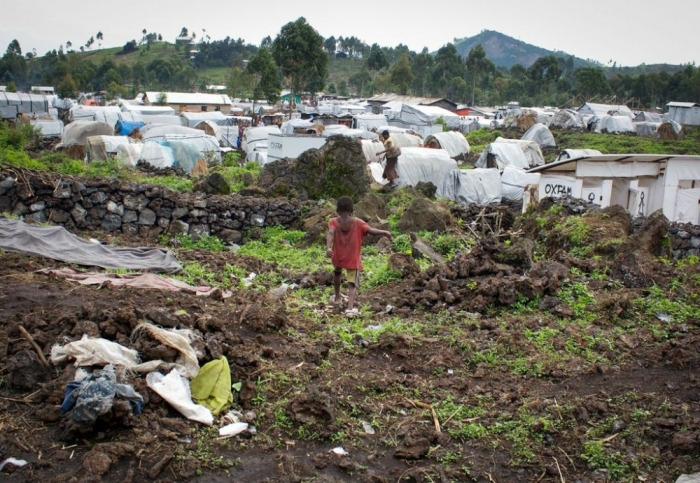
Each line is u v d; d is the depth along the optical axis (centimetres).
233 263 1071
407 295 865
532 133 5206
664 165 1866
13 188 1293
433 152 2825
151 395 486
